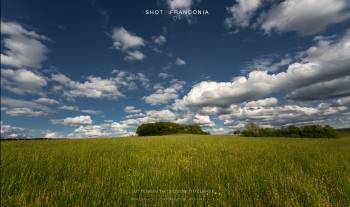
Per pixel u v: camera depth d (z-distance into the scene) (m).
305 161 8.22
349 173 5.96
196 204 3.99
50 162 7.63
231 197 4.18
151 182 5.15
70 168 6.77
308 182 4.95
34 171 6.12
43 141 20.02
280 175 5.62
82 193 4.31
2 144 16.19
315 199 3.87
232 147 14.77
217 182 5.24
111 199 4.08
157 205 3.80
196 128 110.69
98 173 6.21
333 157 9.03
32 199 3.96
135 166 7.26
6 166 6.69
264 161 8.41
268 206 3.87
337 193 4.30
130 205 3.81
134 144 17.14
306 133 53.62
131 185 5.00
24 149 12.27
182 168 7.00
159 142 19.81
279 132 56.88
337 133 51.56
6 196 4.12
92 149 12.83
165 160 8.59
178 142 19.84
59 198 4.07
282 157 9.41
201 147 14.73
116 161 8.23
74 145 15.67
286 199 3.99
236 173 6.04
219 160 8.66
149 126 110.12
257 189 4.64
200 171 6.46
